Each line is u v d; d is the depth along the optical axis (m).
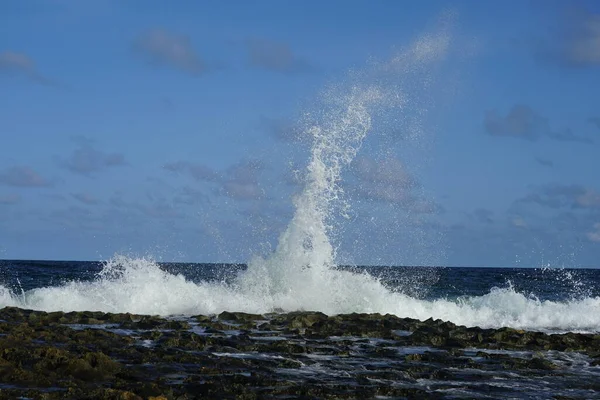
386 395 10.38
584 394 11.00
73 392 9.30
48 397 9.05
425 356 13.54
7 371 10.02
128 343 13.45
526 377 12.22
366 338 16.28
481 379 11.89
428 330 17.20
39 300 20.36
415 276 38.97
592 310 22.91
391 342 15.74
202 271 41.75
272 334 16.20
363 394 10.25
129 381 10.34
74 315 17.48
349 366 12.49
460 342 15.81
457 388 11.10
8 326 14.29
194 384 10.15
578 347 15.91
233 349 13.57
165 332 15.44
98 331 14.12
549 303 23.27
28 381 9.81
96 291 21.16
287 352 13.70
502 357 14.22
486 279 50.91
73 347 12.23
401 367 12.57
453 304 22.53
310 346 14.18
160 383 10.26
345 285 22.55
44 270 48.62
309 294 22.14
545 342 16.16
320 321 17.94
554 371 12.91
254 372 11.51
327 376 11.51
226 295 21.64
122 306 20.42
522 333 16.98
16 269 49.91
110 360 11.04
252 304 21.20
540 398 10.60
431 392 10.66
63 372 10.35
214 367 11.50
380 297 22.09
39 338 13.27
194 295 21.22
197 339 14.13
